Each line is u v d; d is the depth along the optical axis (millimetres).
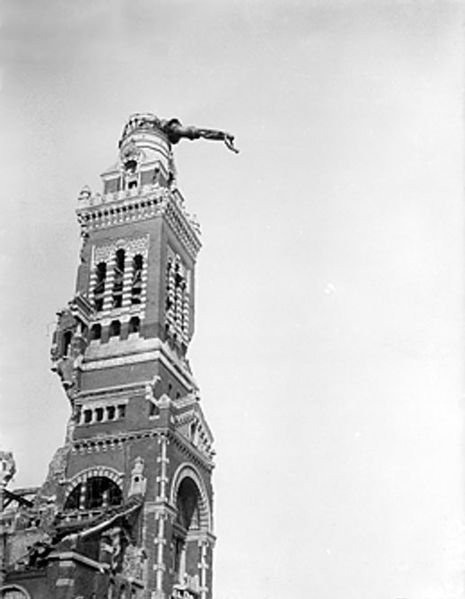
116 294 81875
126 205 84562
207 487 75625
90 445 71750
